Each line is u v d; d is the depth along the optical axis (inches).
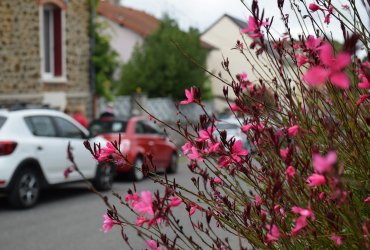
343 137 95.7
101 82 701.9
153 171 98.8
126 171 494.9
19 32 561.3
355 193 96.2
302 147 96.7
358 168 92.5
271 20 96.5
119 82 1403.8
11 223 311.6
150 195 84.2
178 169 641.6
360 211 93.8
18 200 349.7
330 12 102.0
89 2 681.0
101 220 319.0
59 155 381.4
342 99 99.2
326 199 89.0
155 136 542.3
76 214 339.6
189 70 1354.6
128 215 319.9
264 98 113.4
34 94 581.3
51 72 629.3
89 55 687.7
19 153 346.9
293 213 92.0
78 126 410.0
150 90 1390.3
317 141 98.9
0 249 253.8
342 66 54.7
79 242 266.4
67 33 638.5
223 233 256.7
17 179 347.3
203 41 1448.1
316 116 102.4
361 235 76.7
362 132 94.7
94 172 422.9
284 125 101.1
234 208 98.5
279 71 105.1
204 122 94.2
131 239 267.1
